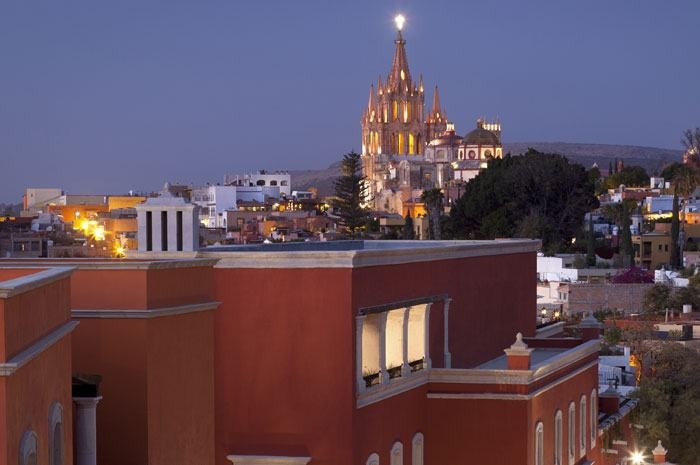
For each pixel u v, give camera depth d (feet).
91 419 106.22
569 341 197.26
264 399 135.44
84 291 119.75
